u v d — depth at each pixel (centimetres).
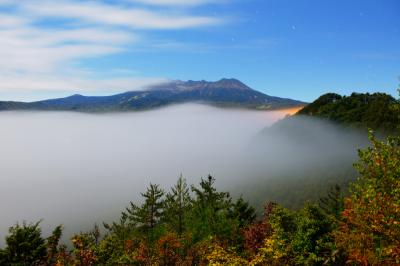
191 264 2178
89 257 1847
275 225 1856
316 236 1680
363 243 1326
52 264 2091
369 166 1409
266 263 1777
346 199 1527
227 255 1769
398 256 1193
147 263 2112
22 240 2136
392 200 1267
